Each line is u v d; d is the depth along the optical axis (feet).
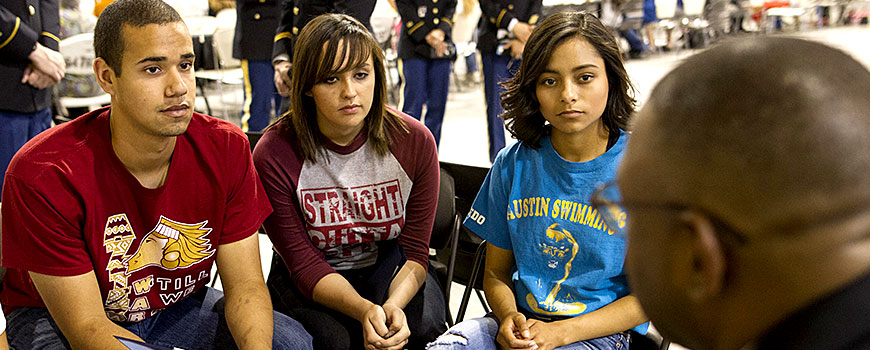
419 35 13.75
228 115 20.22
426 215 6.37
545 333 5.04
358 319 5.79
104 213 5.01
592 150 5.32
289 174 6.07
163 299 5.51
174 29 4.73
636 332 5.58
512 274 5.87
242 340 5.26
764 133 1.53
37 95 9.69
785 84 1.56
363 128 6.12
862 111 1.53
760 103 1.56
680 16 29.53
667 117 1.69
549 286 5.50
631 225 1.82
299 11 11.55
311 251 6.21
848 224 1.50
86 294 4.96
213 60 19.01
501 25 13.29
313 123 6.04
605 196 1.94
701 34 28.40
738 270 1.63
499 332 5.21
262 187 5.78
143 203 5.11
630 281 1.94
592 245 5.25
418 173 6.25
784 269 1.57
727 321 1.70
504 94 5.62
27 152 4.85
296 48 5.85
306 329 5.98
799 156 1.50
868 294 1.52
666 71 1.86
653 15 28.99
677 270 1.72
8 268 5.33
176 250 5.37
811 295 1.57
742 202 1.56
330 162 6.11
